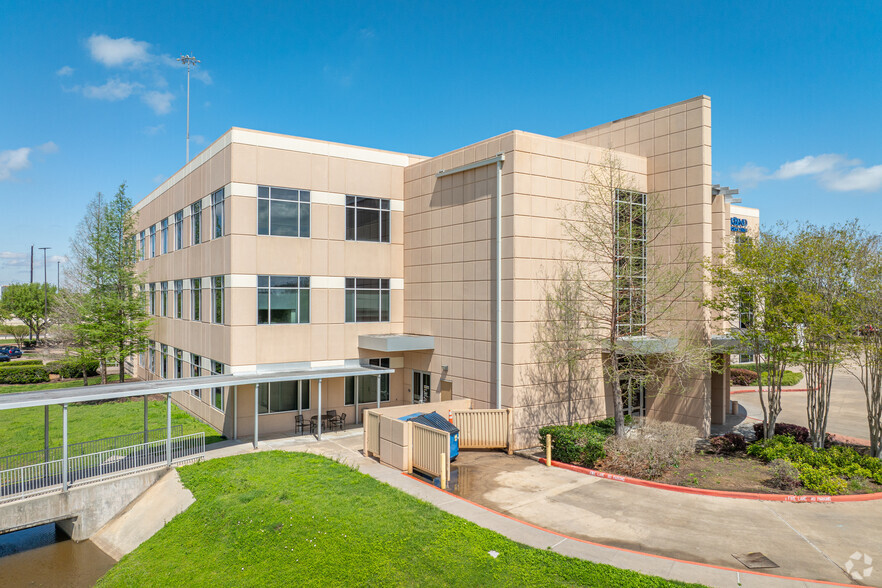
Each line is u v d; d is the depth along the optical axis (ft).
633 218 69.26
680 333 71.61
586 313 67.97
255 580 37.22
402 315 85.87
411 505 45.91
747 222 131.75
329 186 78.69
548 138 68.59
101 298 108.78
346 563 37.52
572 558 36.42
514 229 65.41
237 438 71.41
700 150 71.51
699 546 38.93
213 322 77.56
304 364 76.28
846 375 126.93
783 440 62.34
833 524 42.83
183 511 50.19
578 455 58.80
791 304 60.95
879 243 60.13
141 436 72.54
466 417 66.03
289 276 75.20
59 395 55.16
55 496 52.06
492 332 68.39
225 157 73.26
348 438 71.87
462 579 34.81
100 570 48.03
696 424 72.08
